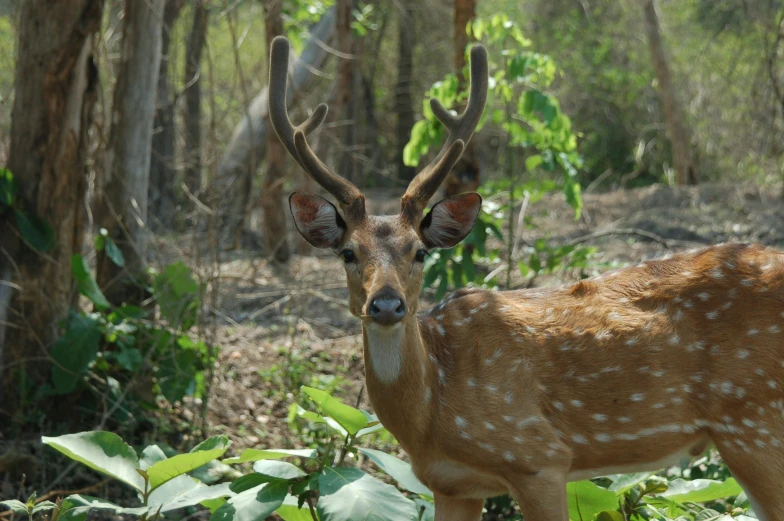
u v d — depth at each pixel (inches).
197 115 501.7
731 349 161.9
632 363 163.6
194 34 384.2
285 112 172.2
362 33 573.0
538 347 164.2
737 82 751.7
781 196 597.0
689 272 169.2
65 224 247.6
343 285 359.9
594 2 890.7
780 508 161.6
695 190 619.5
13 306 245.3
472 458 161.8
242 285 399.9
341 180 162.6
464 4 322.7
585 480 172.1
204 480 199.2
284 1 508.7
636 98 853.8
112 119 262.7
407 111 922.7
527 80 305.3
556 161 308.3
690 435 167.0
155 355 255.6
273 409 279.4
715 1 791.7
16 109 243.6
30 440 235.8
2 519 203.2
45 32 237.9
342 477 161.0
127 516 214.8
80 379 243.9
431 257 290.7
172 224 470.6
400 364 157.8
